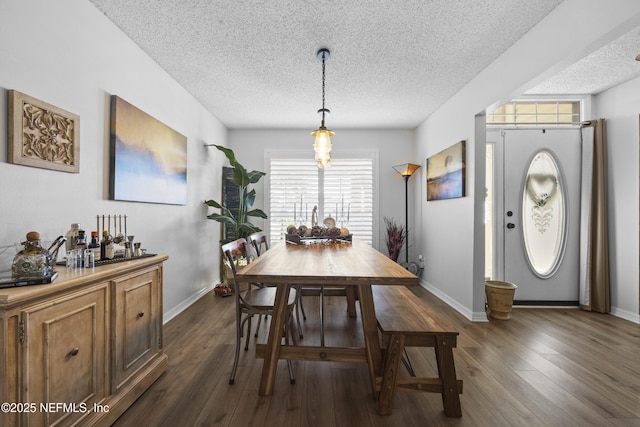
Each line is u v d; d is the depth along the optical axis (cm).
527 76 206
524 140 318
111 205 192
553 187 316
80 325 117
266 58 240
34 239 111
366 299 153
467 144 285
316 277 129
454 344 138
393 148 440
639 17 137
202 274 343
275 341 156
